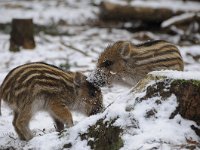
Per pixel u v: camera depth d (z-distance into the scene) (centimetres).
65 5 4041
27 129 1333
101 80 1579
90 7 3962
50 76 1365
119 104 1123
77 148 1098
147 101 1095
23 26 2678
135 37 3159
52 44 2891
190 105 1059
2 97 1347
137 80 1717
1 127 1434
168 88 1091
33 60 2444
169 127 1032
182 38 3131
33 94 1334
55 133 1188
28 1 4184
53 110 1385
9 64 2364
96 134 1095
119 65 1691
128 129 1051
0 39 3053
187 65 2436
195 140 1019
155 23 3409
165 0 3641
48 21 3491
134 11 3350
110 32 3356
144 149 970
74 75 1440
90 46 2845
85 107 1466
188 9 3309
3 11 3731
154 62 1697
